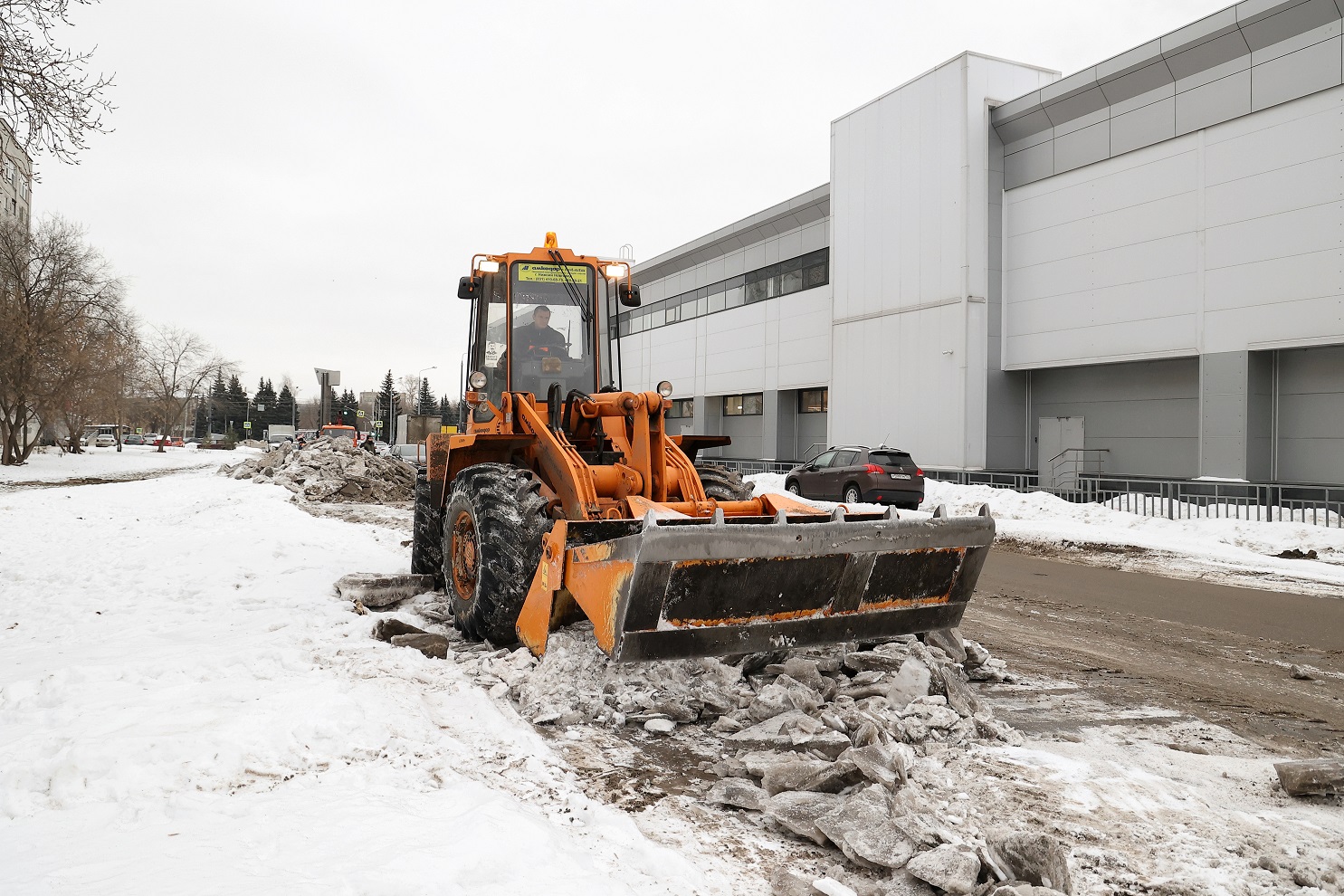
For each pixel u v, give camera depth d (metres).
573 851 2.88
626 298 7.17
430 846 2.78
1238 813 3.45
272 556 9.37
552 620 5.05
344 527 13.15
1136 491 18.53
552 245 6.95
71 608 7.16
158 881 2.51
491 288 6.87
